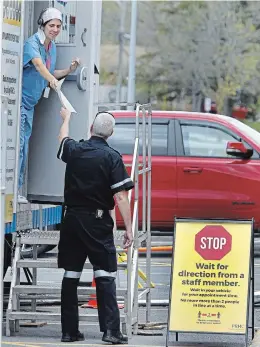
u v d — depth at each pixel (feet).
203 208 103.81
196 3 297.94
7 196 61.57
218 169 103.71
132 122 104.47
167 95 313.73
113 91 336.90
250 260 59.31
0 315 48.19
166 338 58.95
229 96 294.66
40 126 68.49
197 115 105.50
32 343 59.88
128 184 59.16
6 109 48.32
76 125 68.39
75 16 68.39
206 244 59.57
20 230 65.41
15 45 62.18
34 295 69.82
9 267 74.69
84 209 58.95
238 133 104.58
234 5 289.33
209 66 292.20
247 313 58.90
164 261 101.76
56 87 63.31
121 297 66.69
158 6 312.50
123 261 71.36
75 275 60.03
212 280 59.31
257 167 103.71
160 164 103.60
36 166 68.59
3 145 48.24
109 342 59.31
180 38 304.91
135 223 64.08
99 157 58.95
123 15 324.80
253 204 103.81
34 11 68.03
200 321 59.00
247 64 289.53
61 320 60.59
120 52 322.34
